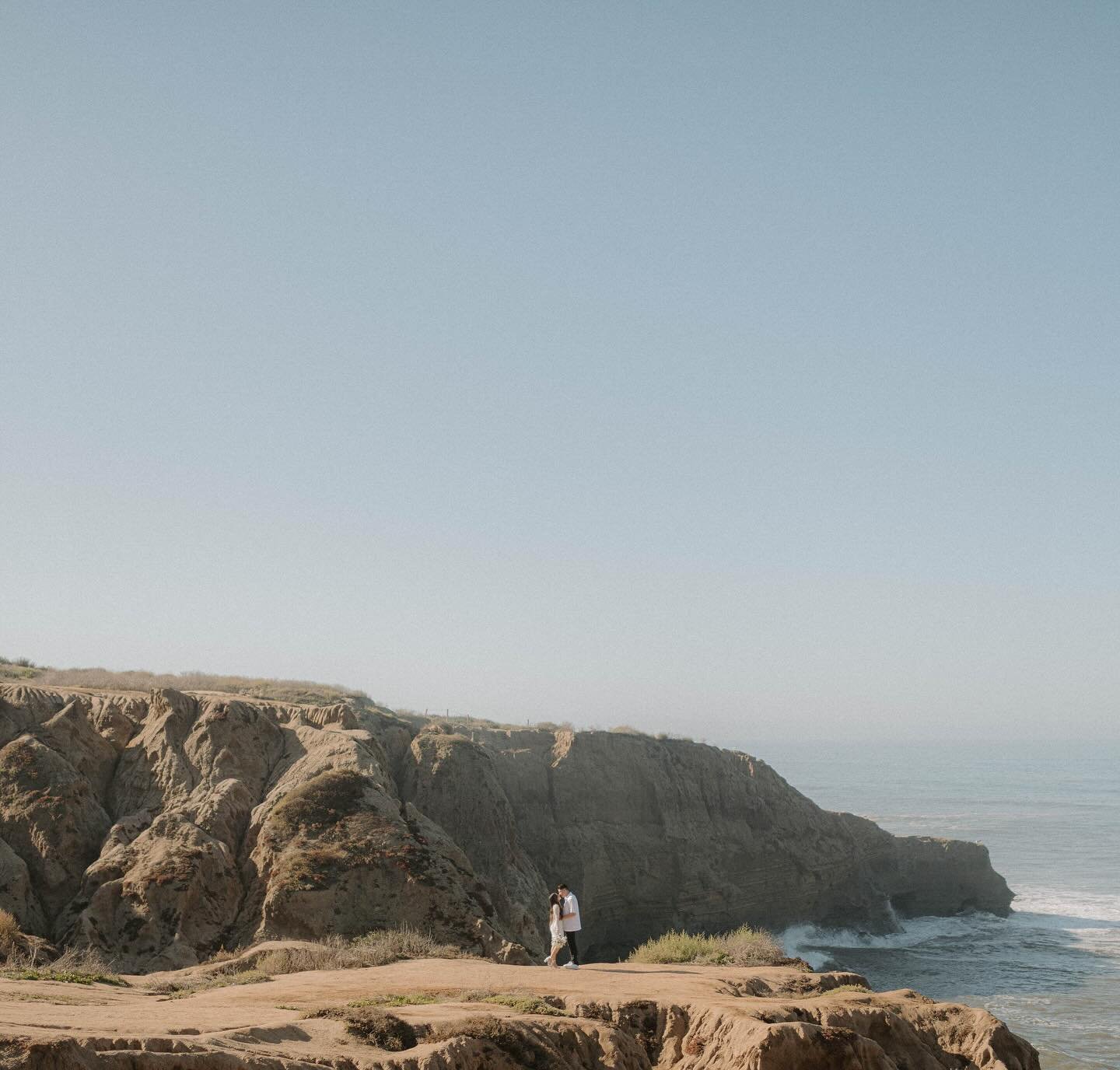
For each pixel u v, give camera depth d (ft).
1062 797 635.25
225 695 155.94
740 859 213.66
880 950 213.66
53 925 100.83
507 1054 49.55
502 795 163.94
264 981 69.82
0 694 127.85
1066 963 202.59
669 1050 56.49
